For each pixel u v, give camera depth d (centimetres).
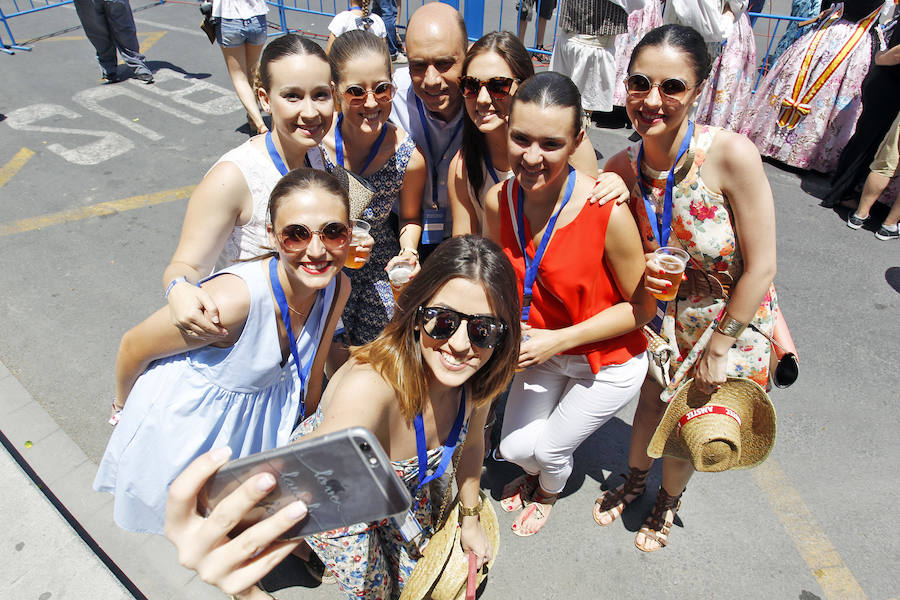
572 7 579
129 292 448
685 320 239
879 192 498
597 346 239
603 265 228
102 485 216
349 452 93
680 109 200
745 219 207
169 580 273
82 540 265
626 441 353
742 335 233
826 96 555
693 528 303
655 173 220
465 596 208
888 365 393
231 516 89
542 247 223
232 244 249
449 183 286
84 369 383
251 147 240
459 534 223
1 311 427
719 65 577
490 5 996
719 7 540
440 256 169
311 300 209
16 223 522
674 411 238
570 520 308
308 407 254
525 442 266
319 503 99
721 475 330
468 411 202
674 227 222
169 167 612
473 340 168
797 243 504
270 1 1027
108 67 797
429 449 202
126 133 675
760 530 303
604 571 285
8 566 255
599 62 594
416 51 273
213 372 197
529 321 244
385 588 212
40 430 341
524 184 212
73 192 568
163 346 198
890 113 486
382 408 178
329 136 288
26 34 971
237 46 595
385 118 279
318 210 184
